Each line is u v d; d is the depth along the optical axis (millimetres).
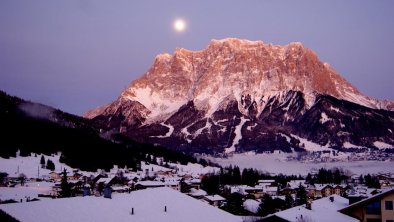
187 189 164625
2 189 152000
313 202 73125
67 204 46938
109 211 47875
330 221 61625
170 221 49375
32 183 183250
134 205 51375
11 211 42562
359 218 65750
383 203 64125
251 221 57688
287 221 57656
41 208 44625
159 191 59188
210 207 59188
